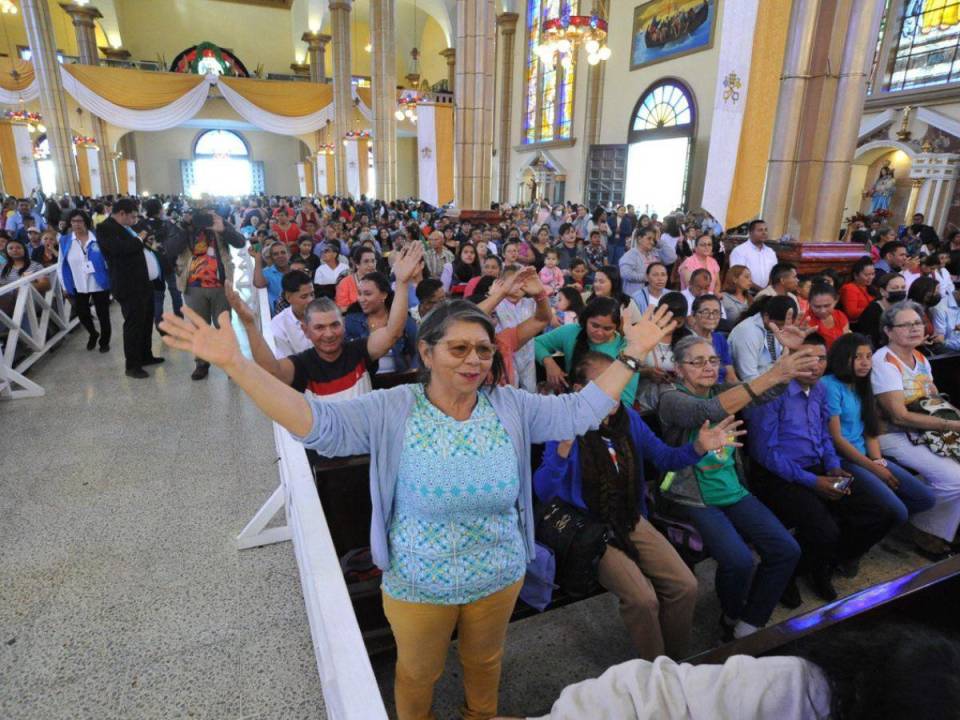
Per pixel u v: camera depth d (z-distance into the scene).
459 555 1.42
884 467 2.94
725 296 5.11
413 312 5.22
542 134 22.91
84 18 24.22
